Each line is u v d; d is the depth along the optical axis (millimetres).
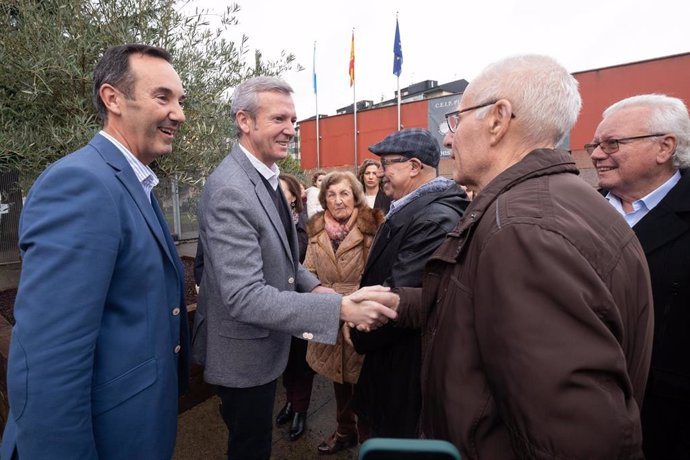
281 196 1695
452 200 1588
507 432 798
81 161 986
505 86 903
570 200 793
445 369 876
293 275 1565
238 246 1305
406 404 1561
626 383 694
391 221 1685
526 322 685
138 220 1090
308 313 1282
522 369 680
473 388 826
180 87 1203
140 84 1106
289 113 1458
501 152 934
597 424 646
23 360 867
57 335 871
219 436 2377
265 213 1429
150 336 1107
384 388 1635
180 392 1436
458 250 900
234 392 1506
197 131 2762
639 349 840
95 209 935
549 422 660
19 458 922
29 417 867
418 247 1473
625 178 1542
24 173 2424
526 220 740
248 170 1436
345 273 2287
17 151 2189
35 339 863
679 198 1369
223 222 1319
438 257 958
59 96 2387
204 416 2568
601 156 1593
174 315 1246
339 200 2281
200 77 2803
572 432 649
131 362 1065
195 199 3410
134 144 1166
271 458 2252
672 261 1343
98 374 1020
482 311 771
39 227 889
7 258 3188
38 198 919
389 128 17750
